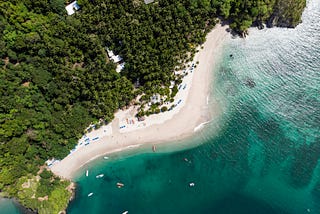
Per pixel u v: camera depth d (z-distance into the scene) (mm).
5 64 70625
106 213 69500
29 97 69062
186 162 71812
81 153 72750
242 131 72938
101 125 73000
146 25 73000
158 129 73375
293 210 66000
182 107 74312
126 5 73750
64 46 71125
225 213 66625
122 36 71375
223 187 69500
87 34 73250
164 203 69500
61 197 67938
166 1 74500
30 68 70312
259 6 74375
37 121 68500
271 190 68312
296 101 74688
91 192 71188
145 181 71688
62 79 70375
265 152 71250
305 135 71750
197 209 68000
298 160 70125
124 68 72312
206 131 73188
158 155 72688
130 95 71625
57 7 72625
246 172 70125
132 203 70125
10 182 65875
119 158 73000
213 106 74625
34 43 69812
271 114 73938
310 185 68062
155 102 73438
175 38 73750
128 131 73188
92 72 70750
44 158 70188
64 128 69188
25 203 66438
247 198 68000
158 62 72062
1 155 65500
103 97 69938
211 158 71688
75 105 71500
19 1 70312
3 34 68438
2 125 64812
